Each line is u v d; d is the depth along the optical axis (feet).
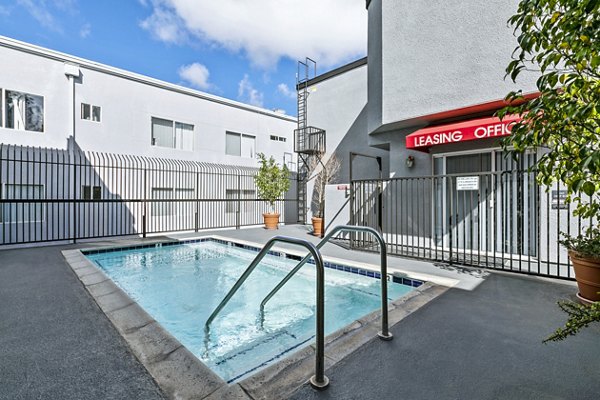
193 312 14.90
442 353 7.98
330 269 19.94
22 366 7.31
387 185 26.20
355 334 9.13
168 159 37.81
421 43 21.45
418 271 16.58
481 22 18.80
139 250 27.40
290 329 12.89
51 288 13.69
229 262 24.93
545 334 9.07
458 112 20.39
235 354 10.78
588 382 6.68
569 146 5.76
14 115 27.45
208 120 42.01
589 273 11.33
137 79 35.19
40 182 28.66
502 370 7.19
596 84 5.35
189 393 6.30
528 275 15.67
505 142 6.57
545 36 5.66
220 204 42.88
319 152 43.50
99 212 31.09
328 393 6.32
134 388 6.48
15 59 27.40
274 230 38.29
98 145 32.19
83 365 7.36
